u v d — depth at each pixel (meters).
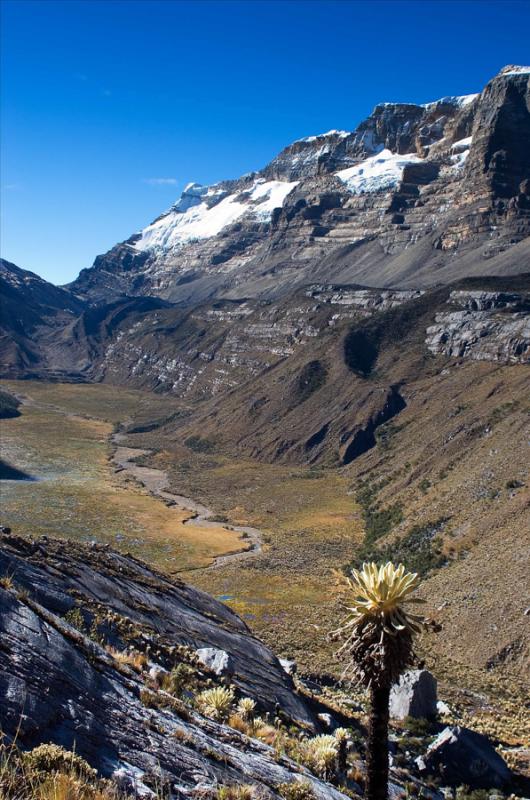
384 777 8.58
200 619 31.50
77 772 7.62
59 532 95.31
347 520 109.88
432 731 29.77
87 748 8.85
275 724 19.86
